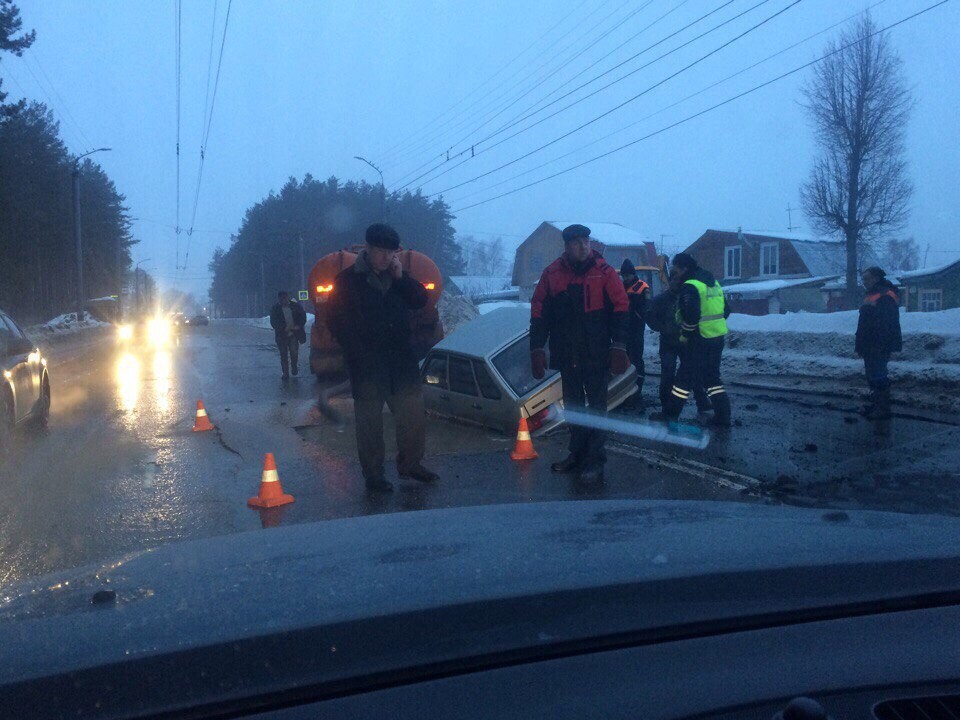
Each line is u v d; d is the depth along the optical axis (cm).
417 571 181
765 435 853
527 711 133
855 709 136
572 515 254
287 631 144
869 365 931
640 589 164
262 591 171
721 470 709
